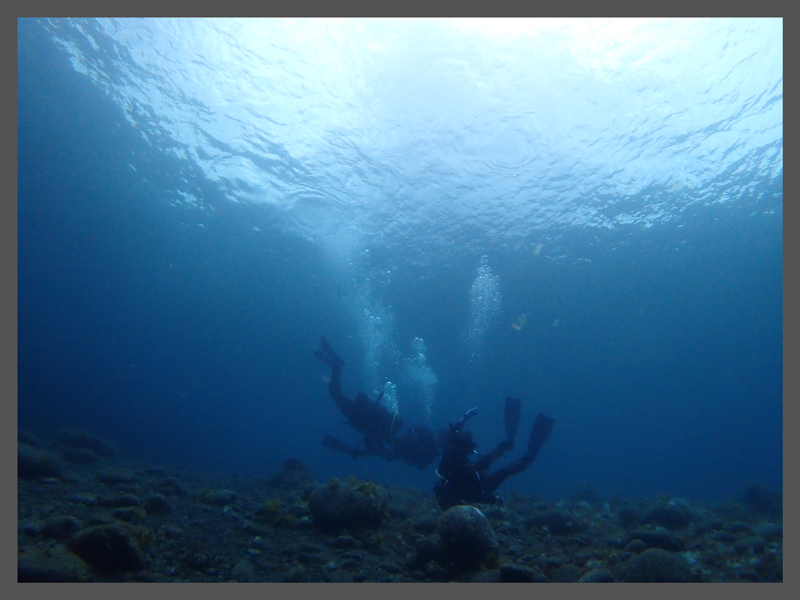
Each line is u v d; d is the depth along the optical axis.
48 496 4.33
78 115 16.12
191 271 31.66
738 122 13.88
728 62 11.52
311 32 10.83
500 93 12.37
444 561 3.61
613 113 13.14
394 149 14.79
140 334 53.88
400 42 10.94
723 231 22.47
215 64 12.17
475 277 26.42
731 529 4.77
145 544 3.32
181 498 5.09
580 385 74.00
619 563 3.62
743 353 54.47
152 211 23.20
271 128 14.41
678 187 17.86
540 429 8.38
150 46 12.06
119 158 18.69
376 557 3.78
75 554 2.96
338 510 4.37
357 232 20.89
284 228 22.06
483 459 7.85
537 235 21.59
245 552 3.62
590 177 16.61
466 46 11.05
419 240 21.69
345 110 13.21
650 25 10.44
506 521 5.38
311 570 3.37
